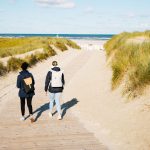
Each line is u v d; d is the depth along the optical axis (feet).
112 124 27.04
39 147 22.29
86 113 32.45
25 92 29.40
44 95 43.88
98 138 24.23
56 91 30.83
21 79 29.48
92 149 21.72
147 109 26.63
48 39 152.15
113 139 23.66
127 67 38.22
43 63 82.23
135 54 39.88
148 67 31.40
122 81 37.06
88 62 81.41
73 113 33.06
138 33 89.45
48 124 28.89
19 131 26.61
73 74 62.44
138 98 30.01
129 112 28.17
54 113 33.42
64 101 39.45
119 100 33.06
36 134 25.64
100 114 30.99
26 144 23.00
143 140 21.99
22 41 170.09
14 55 81.87
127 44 53.93
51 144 22.97
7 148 22.12
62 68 71.87
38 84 53.57
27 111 34.24
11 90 47.93
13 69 63.87
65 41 151.64
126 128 25.04
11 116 32.01
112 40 107.45
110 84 41.65
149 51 39.09
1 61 65.57
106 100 35.55
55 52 109.09
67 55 107.04
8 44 164.45
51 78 30.78
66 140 23.90
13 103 38.58
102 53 105.09
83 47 184.55
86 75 58.08
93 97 38.93
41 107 36.40
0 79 55.88
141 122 24.99
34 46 105.81
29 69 70.85
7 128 27.58
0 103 38.68
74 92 44.70
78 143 23.13
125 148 21.53
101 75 52.24
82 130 26.61
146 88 30.25
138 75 32.17
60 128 27.43
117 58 47.85
